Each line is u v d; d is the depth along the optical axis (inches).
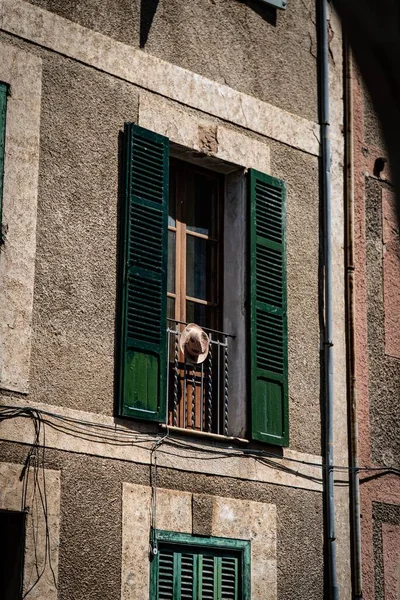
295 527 441.1
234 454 426.6
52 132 397.4
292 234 470.9
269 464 438.0
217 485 418.3
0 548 366.0
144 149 420.8
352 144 502.9
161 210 422.0
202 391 434.9
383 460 480.4
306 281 471.2
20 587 355.3
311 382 463.5
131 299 405.7
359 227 497.7
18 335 372.2
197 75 450.0
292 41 493.0
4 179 378.9
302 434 454.3
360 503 466.3
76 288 392.8
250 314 442.6
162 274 417.4
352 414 472.1
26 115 389.7
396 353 498.9
